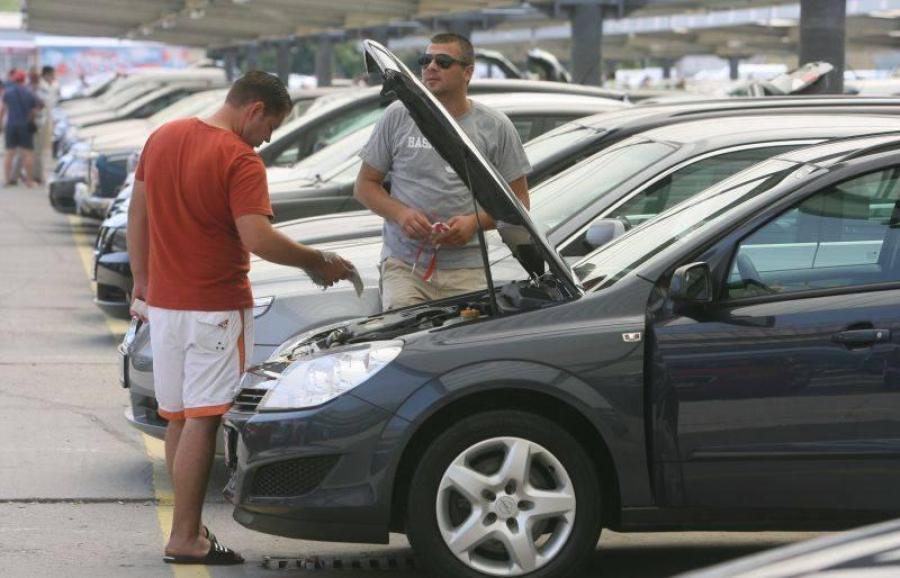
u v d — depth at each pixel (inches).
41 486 791.1
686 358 580.4
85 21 3907.5
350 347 590.9
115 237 1283.2
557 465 581.6
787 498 585.3
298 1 2623.0
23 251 2003.0
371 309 798.5
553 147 924.0
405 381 574.6
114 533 704.4
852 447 580.4
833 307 583.5
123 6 3415.4
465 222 706.2
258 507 592.7
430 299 732.0
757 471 582.9
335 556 668.7
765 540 698.8
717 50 4682.6
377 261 854.5
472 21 3043.8
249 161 625.6
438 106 586.9
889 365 579.5
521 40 4539.9
